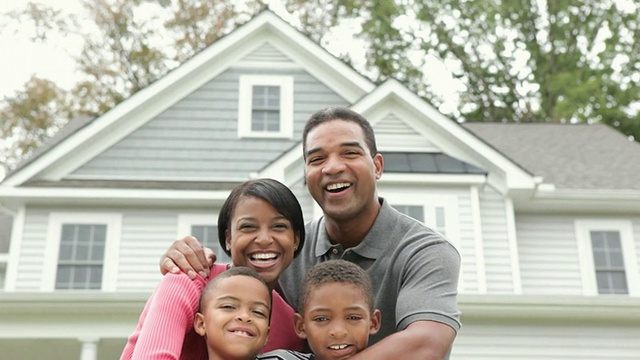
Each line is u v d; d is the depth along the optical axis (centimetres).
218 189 1362
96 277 1340
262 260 342
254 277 326
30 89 2534
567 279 1391
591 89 2606
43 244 1343
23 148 2528
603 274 1409
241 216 343
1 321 1012
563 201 1405
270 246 341
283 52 1516
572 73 2720
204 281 335
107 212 1366
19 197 1334
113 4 2597
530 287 1377
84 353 1003
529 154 1595
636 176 1481
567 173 1500
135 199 1351
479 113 2883
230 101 1479
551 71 2802
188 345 334
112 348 1090
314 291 332
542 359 1008
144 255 1345
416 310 319
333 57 1485
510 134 1719
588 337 1016
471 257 1307
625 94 2695
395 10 2812
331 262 340
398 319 327
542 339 1016
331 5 2836
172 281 323
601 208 1427
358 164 351
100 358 1121
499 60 2867
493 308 1000
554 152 1602
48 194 1335
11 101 2539
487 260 1331
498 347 1012
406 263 341
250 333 316
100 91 2583
